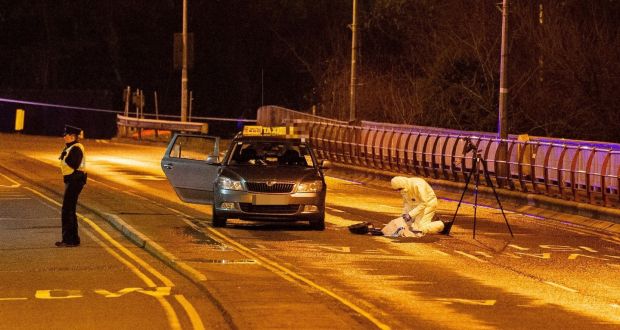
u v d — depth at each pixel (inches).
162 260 1743.4
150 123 5226.4
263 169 2135.8
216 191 2118.6
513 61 4520.2
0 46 7253.9
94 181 3213.6
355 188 3302.2
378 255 1819.6
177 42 5044.3
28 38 7253.9
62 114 6013.8
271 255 1782.7
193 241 1915.6
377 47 6028.5
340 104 5497.1
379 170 3582.7
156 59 7352.4
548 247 1999.3
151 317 1256.8
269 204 2082.9
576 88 4040.4
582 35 4097.0
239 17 7411.4
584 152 2593.5
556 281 1592.0
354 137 3804.1
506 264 1755.7
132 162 4010.8
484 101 4549.7
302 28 7559.1
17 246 1902.1
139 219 2218.3
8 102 6072.8
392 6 5821.9
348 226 2218.3
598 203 2519.7
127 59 7377.0
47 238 2018.9
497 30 4650.6
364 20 6412.4
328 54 7140.8
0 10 6963.6
